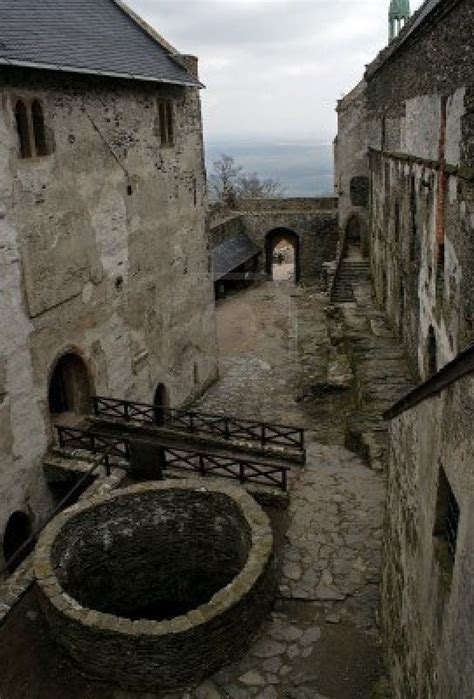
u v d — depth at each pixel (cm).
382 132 2233
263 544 912
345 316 2297
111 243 1458
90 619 802
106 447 1270
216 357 2142
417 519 648
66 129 1272
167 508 1035
